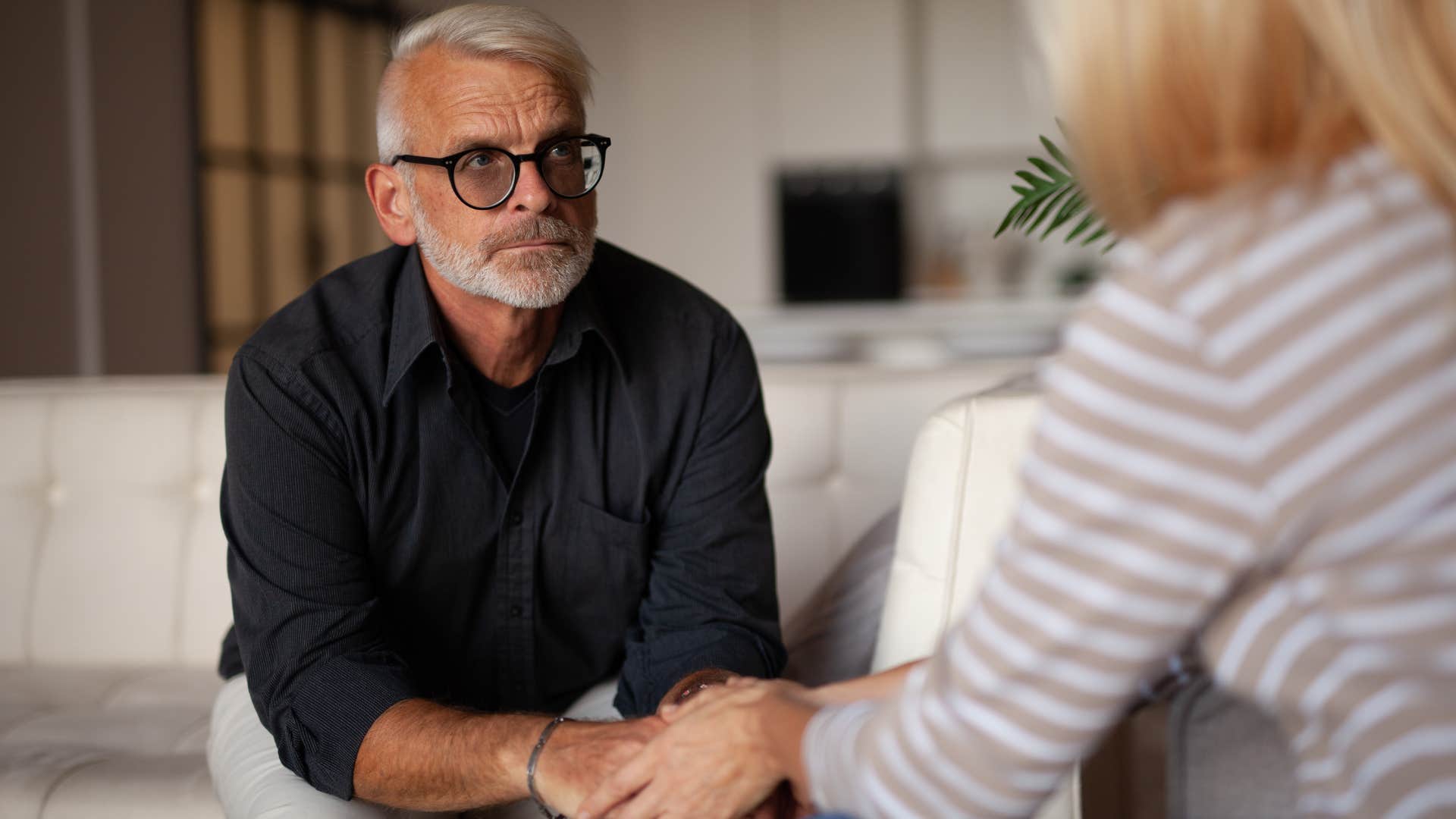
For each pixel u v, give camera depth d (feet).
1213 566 2.03
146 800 4.87
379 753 4.06
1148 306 2.05
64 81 13.79
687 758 3.31
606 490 4.93
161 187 14.90
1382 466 1.94
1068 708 2.16
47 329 13.57
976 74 23.18
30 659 6.73
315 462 4.43
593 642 5.10
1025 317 15.55
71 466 6.77
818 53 23.65
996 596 2.23
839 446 6.51
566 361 4.88
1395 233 1.98
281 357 4.47
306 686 4.23
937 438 4.39
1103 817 3.34
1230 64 2.11
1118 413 2.06
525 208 4.35
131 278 14.48
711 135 24.18
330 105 17.56
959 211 23.61
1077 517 2.10
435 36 4.46
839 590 5.47
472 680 4.93
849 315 15.90
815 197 24.03
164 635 6.68
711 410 5.03
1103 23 2.19
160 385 6.91
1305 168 2.06
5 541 6.75
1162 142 2.19
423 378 4.66
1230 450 1.98
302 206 17.10
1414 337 1.94
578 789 3.79
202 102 15.48
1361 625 2.00
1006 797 2.28
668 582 4.98
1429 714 1.97
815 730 2.84
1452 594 1.96
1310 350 1.95
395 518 4.65
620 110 24.13
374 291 4.80
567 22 22.94
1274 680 2.10
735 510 5.00
